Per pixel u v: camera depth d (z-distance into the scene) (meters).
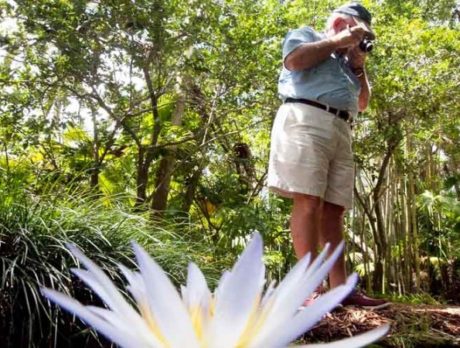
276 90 5.27
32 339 2.33
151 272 0.43
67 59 4.56
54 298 0.43
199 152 5.89
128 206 3.58
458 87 5.46
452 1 6.97
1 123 4.72
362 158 5.88
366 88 3.04
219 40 5.03
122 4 4.50
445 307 3.36
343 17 2.95
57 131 4.97
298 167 2.75
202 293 0.47
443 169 8.01
